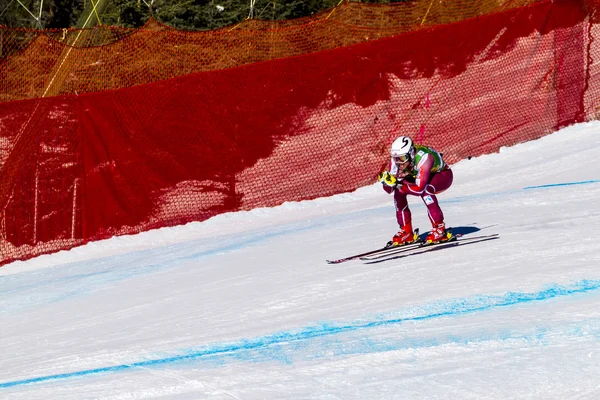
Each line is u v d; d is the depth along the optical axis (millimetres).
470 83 45531
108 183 40688
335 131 44094
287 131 43438
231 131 42344
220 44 65625
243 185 42625
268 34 66125
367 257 24047
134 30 65250
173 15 72125
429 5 67625
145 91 41281
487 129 45281
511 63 45688
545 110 45625
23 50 64500
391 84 45000
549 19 45594
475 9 66188
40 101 40188
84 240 40344
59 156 40188
